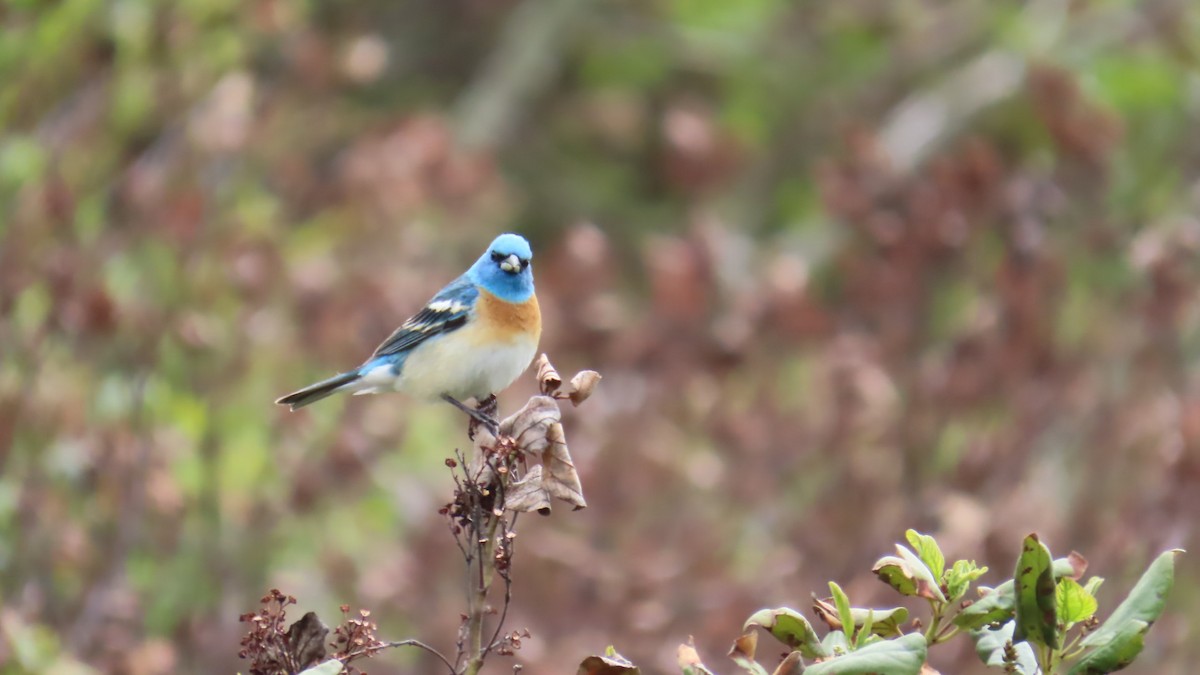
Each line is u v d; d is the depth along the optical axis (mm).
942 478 14648
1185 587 14211
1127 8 28953
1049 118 17625
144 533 13312
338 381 10773
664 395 15570
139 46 14492
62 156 14219
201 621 13469
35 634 11469
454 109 33000
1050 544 13367
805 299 15906
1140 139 26609
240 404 14516
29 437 12602
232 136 14617
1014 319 14828
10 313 12742
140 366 13188
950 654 12727
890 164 17172
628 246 32125
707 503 15219
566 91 34438
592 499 14938
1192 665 13938
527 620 13883
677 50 34062
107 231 13953
